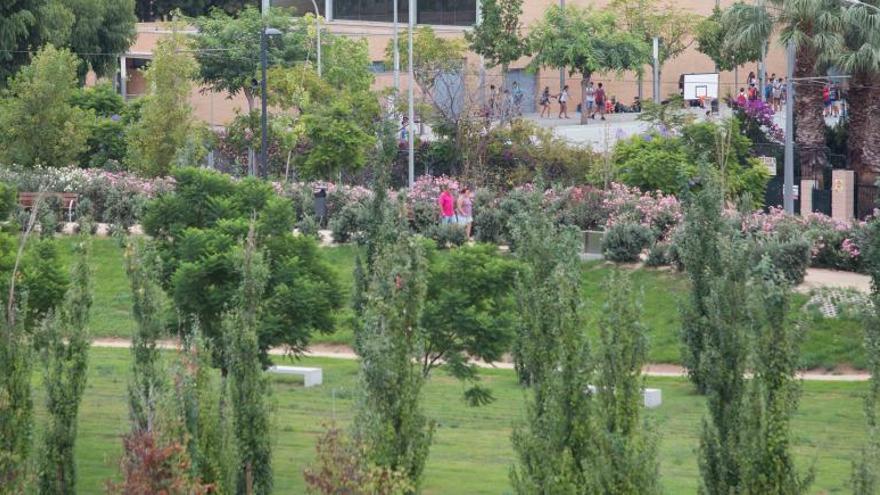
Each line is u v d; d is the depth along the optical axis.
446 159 84.62
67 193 67.62
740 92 106.50
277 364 48.75
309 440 35.50
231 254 34.91
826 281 54.12
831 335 49.50
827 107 98.62
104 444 34.72
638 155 67.31
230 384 26.22
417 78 96.81
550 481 22.45
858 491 22.89
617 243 57.59
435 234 60.78
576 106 120.38
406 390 23.50
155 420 23.44
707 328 27.17
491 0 103.75
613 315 23.03
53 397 26.59
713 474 24.17
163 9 135.25
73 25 104.19
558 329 23.27
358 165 77.81
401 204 34.09
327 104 85.31
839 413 41.09
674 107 75.25
